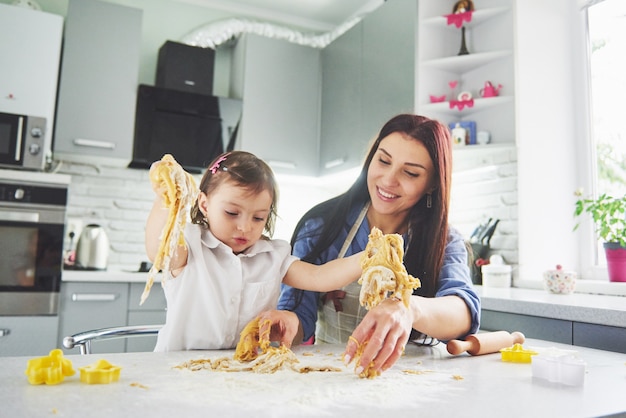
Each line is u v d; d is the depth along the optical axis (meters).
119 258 2.59
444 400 0.55
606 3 2.02
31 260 2.00
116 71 2.42
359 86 2.53
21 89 2.17
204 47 2.76
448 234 1.13
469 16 2.09
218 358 0.75
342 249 1.17
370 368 0.66
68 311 2.04
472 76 2.19
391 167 1.10
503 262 2.02
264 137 2.74
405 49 2.20
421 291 1.04
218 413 0.48
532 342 1.01
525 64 2.04
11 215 1.97
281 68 2.82
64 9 2.60
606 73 2.01
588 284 1.74
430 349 0.92
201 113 2.58
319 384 0.61
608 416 0.50
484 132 2.05
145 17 2.81
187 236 1.00
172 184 0.69
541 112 2.04
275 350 0.74
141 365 0.71
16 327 1.95
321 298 1.21
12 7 2.19
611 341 1.14
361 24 2.55
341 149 2.65
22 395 0.53
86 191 2.55
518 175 1.98
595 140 2.04
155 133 2.49
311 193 3.13
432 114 2.16
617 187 1.94
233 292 0.99
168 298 1.01
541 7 2.09
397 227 1.14
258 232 1.04
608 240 1.78
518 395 0.57
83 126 2.34
